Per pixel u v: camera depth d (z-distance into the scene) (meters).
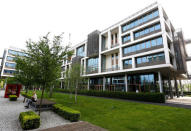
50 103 10.59
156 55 19.53
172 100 17.64
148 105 12.69
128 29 25.14
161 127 6.03
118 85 25.78
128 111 9.80
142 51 21.55
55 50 8.24
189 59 31.00
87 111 9.88
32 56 7.80
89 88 32.91
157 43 19.78
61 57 8.38
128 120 7.28
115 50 26.75
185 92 35.12
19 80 13.70
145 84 21.31
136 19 24.19
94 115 8.61
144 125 6.34
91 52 31.75
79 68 16.20
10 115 7.91
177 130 5.64
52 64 7.79
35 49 7.80
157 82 20.75
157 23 20.59
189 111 9.46
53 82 8.34
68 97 20.88
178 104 13.67
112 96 22.45
